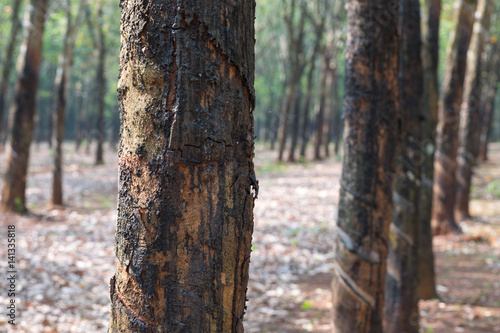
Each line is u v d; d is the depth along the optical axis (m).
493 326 5.55
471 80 11.71
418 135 4.80
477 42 11.61
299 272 7.68
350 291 3.44
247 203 1.26
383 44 3.31
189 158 1.17
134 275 1.21
